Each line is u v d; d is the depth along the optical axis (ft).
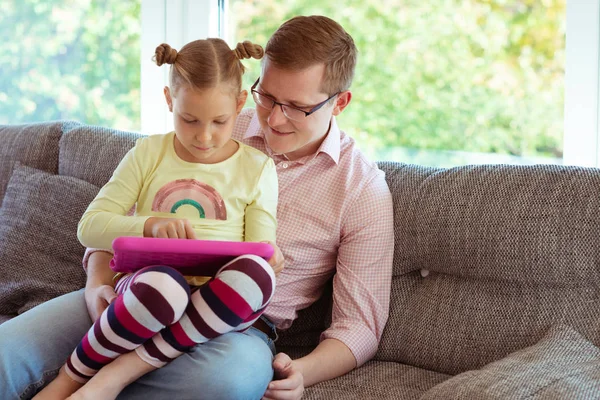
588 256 5.14
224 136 4.99
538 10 6.66
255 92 5.43
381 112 7.45
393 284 5.92
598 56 6.44
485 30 6.89
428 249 5.73
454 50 7.04
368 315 5.64
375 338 5.65
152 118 8.64
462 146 7.11
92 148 7.06
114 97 8.87
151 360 4.43
